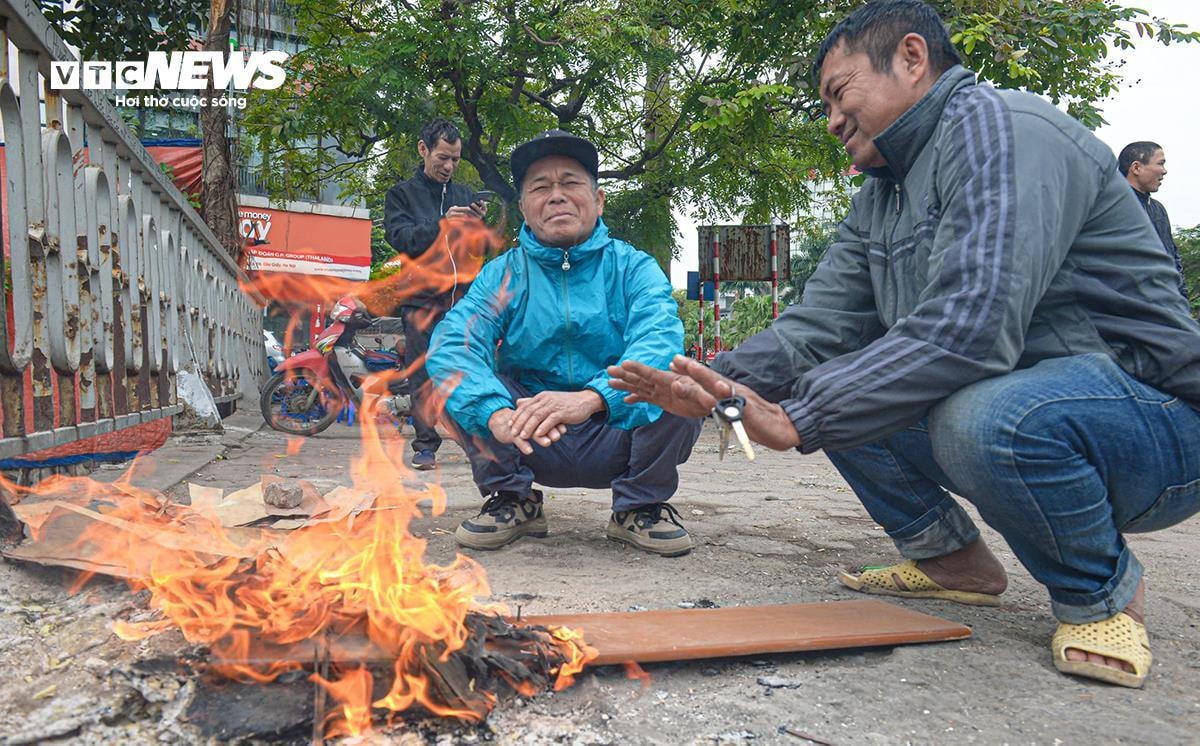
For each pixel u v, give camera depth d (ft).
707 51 38.45
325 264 52.19
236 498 8.53
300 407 23.90
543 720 4.92
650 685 5.57
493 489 9.71
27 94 8.09
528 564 8.87
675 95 40.88
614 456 9.75
